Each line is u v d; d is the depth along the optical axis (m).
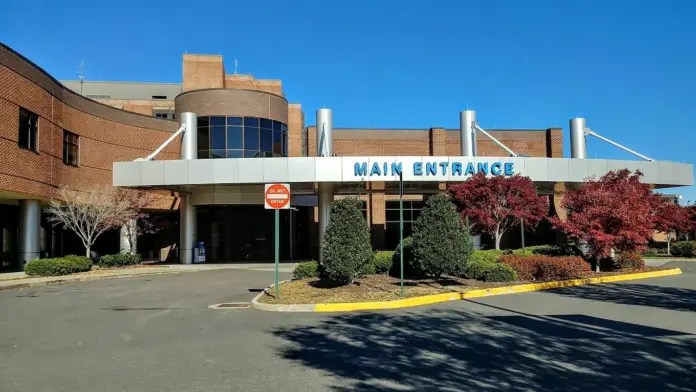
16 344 8.55
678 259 29.61
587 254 21.17
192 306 13.04
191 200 30.84
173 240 37.69
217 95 32.31
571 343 8.22
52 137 24.97
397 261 17.80
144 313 11.91
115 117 30.09
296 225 36.78
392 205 35.75
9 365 7.14
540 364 6.96
